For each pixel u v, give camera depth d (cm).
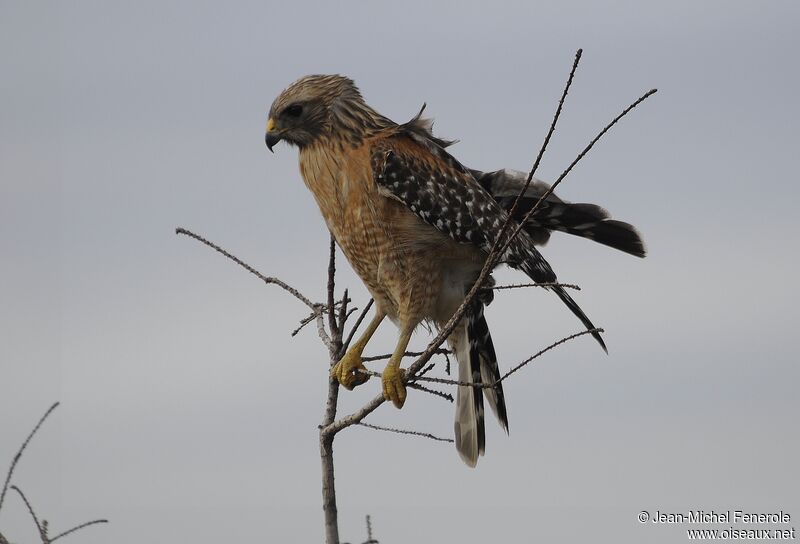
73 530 650
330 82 1059
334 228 1093
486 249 1059
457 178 1070
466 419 1095
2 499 636
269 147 1059
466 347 1098
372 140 1055
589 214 1126
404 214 1052
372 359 859
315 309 801
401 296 1068
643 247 1126
